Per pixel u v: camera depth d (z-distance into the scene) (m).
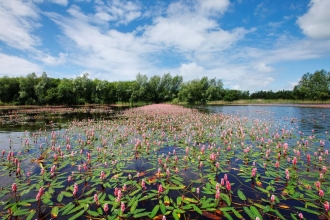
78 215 3.27
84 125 13.36
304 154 6.60
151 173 5.10
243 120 15.26
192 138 9.16
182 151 7.14
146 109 30.11
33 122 15.59
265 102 60.12
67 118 18.72
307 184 4.34
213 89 68.19
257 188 4.22
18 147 7.73
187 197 3.86
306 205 3.56
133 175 4.98
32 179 4.73
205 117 17.03
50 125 13.77
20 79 46.75
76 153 6.82
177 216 3.23
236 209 3.45
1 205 3.64
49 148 7.39
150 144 7.98
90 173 5.08
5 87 45.38
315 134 9.80
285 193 3.97
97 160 6.17
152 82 72.19
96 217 3.25
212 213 3.34
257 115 20.31
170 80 79.81
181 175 4.99
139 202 3.73
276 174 4.90
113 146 7.86
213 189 4.18
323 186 4.26
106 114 23.06
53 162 5.96
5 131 11.28
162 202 3.67
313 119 16.28
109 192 4.11
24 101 46.91
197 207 3.49
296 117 18.02
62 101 50.25
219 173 5.08
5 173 5.12
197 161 5.99
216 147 7.69
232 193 4.01
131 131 10.76
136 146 7.26
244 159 6.11
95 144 8.17
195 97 65.94
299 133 10.15
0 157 6.45
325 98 55.12
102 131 11.05
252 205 3.56
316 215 3.31
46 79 48.97
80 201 3.71
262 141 8.09
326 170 5.12
